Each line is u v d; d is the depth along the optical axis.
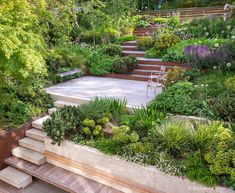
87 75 7.57
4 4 3.66
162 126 3.50
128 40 9.18
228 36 6.95
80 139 3.84
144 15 11.67
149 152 3.29
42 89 5.60
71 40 9.25
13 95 4.92
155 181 3.08
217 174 2.77
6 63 3.48
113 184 3.50
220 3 12.27
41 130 4.64
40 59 3.80
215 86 4.64
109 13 10.25
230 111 3.63
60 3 8.33
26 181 3.94
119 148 3.43
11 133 4.38
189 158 3.03
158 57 7.36
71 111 4.24
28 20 3.98
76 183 3.64
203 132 3.25
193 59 5.58
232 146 2.96
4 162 4.27
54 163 4.11
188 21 9.12
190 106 4.11
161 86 5.45
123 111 4.38
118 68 7.11
